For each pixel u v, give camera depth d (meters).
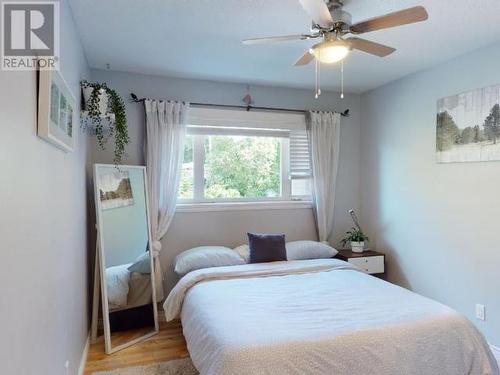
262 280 2.88
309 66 3.30
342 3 2.13
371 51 2.18
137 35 2.62
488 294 2.79
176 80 3.63
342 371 1.74
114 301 3.05
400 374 1.80
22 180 1.16
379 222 3.97
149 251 3.35
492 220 2.75
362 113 4.25
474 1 2.13
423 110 3.38
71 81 2.21
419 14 1.75
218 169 3.86
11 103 1.06
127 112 3.49
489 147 2.77
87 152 3.04
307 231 4.09
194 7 2.21
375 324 1.95
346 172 4.24
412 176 3.52
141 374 2.45
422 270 3.40
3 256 0.98
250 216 3.88
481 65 2.83
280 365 1.67
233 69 3.38
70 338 2.06
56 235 1.67
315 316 2.09
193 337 2.20
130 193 3.25
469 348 1.96
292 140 4.04
